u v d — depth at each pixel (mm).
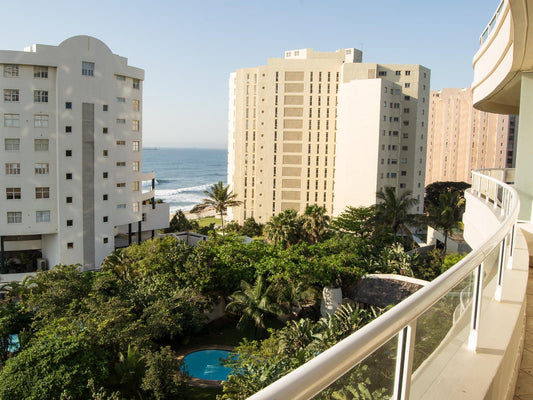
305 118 76000
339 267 36188
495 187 10633
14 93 46719
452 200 52781
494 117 102562
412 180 76938
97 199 50875
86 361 23266
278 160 77250
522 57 10234
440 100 108312
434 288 2635
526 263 6445
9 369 22078
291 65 75688
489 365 3379
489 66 13992
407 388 2404
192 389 27172
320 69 75312
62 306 31531
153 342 29734
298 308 39219
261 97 78188
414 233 75688
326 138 75750
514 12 8156
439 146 108938
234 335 35281
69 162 48781
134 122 55125
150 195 59094
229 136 90312
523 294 5078
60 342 23688
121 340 26203
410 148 76688
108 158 51656
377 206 53625
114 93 51781
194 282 35562
